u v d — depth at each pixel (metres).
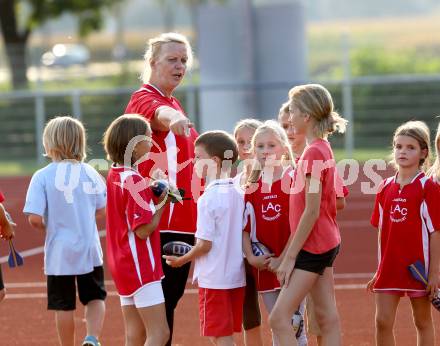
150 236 19.70
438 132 21.34
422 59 92.94
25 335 25.38
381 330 20.84
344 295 29.31
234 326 20.55
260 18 70.00
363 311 27.16
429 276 20.36
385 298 20.75
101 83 85.19
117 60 88.06
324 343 20.00
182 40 21.33
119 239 19.67
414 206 20.41
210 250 20.20
